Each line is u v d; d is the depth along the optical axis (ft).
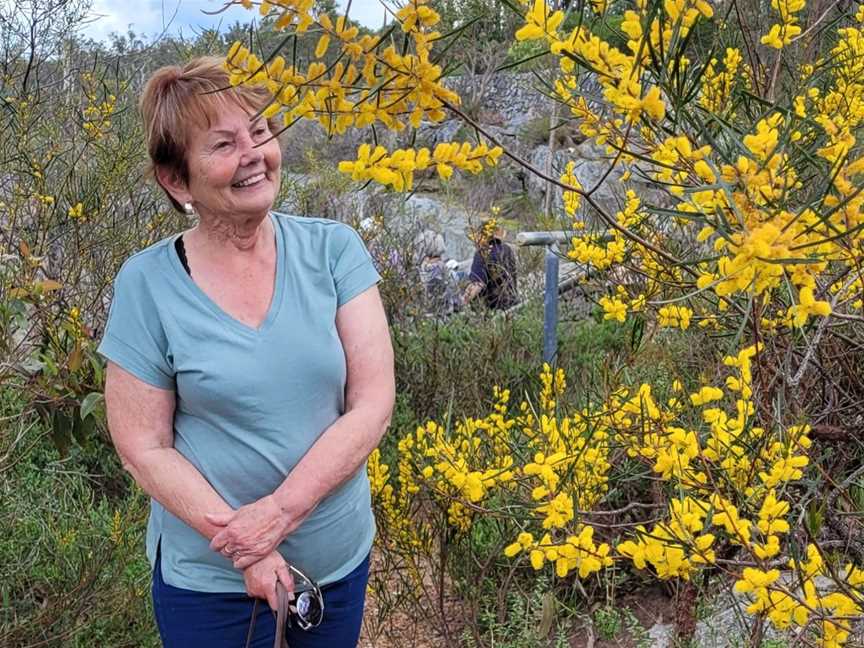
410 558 9.85
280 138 6.42
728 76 7.11
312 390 5.87
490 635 9.54
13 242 12.88
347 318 6.10
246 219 5.70
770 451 5.67
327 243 6.13
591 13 4.16
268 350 5.74
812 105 6.42
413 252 20.38
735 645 7.61
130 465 5.90
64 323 9.95
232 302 5.81
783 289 6.09
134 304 5.82
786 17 5.10
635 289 9.75
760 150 3.71
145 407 5.84
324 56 3.91
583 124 4.90
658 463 5.41
